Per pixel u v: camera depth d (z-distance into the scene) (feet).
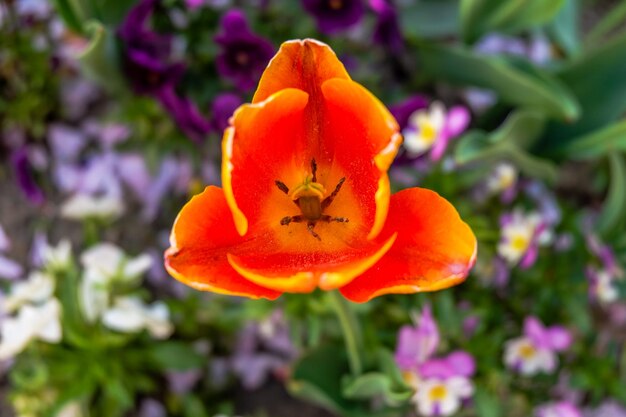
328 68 1.26
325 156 1.35
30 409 1.94
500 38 2.33
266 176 1.33
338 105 1.27
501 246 1.93
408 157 1.95
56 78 2.21
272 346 2.13
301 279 1.18
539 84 1.99
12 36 2.15
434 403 1.85
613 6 2.49
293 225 1.36
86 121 2.26
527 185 2.15
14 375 1.94
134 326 1.90
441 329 1.90
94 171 2.18
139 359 1.98
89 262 1.93
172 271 1.22
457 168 2.03
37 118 2.21
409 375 1.84
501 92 2.07
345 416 1.93
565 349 1.97
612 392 1.93
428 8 2.24
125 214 2.21
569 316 1.99
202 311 2.07
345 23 1.95
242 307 1.94
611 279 2.01
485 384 1.89
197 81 2.09
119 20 2.03
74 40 2.22
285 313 1.86
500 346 1.98
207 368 2.11
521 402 1.98
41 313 1.84
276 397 2.13
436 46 2.06
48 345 1.93
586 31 2.48
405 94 2.21
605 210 2.01
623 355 2.08
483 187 2.16
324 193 1.36
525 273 1.97
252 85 1.94
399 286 1.22
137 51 1.91
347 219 1.34
